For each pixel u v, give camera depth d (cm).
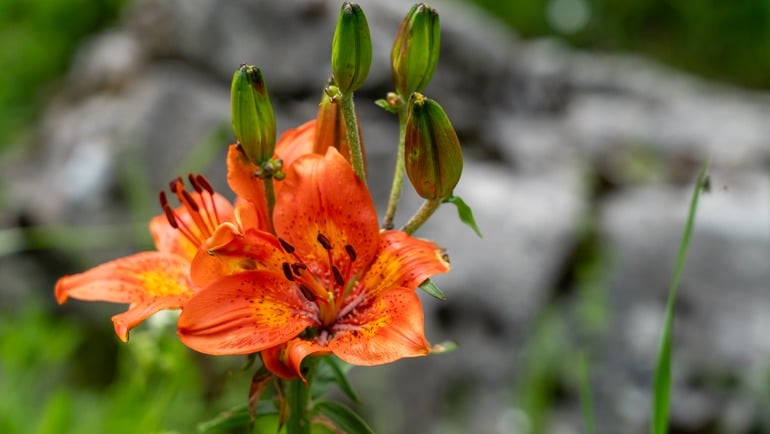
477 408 504
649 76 784
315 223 233
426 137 223
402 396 512
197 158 582
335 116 240
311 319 226
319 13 617
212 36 634
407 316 213
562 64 714
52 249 602
